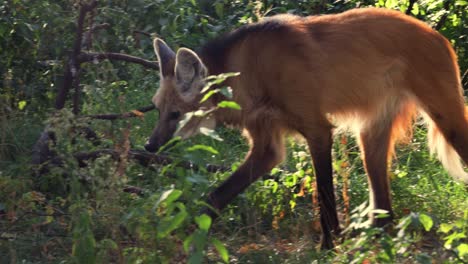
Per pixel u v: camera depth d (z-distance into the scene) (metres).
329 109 8.35
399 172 9.52
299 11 12.77
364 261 6.79
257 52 8.34
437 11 12.20
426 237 8.34
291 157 10.02
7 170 9.09
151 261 6.86
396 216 9.13
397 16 8.52
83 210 7.57
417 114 9.07
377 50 8.36
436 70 8.42
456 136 8.54
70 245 7.90
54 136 9.09
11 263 7.38
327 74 8.24
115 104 10.52
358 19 8.45
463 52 12.54
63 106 9.55
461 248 6.68
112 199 7.51
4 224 8.07
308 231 8.49
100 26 9.84
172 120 8.52
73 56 9.41
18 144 9.73
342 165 8.89
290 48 8.20
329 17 8.53
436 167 10.38
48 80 10.69
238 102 8.49
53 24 10.40
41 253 7.76
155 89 11.27
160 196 6.48
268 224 8.94
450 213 9.05
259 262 7.64
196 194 6.96
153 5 11.19
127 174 8.94
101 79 10.34
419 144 10.41
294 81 8.19
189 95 8.41
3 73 10.80
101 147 9.31
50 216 8.11
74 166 8.04
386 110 8.56
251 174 8.52
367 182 9.65
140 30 11.52
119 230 7.51
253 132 8.59
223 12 12.42
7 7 10.52
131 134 10.14
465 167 9.09
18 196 8.42
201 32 12.12
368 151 8.71
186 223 7.00
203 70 8.30
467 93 11.73
